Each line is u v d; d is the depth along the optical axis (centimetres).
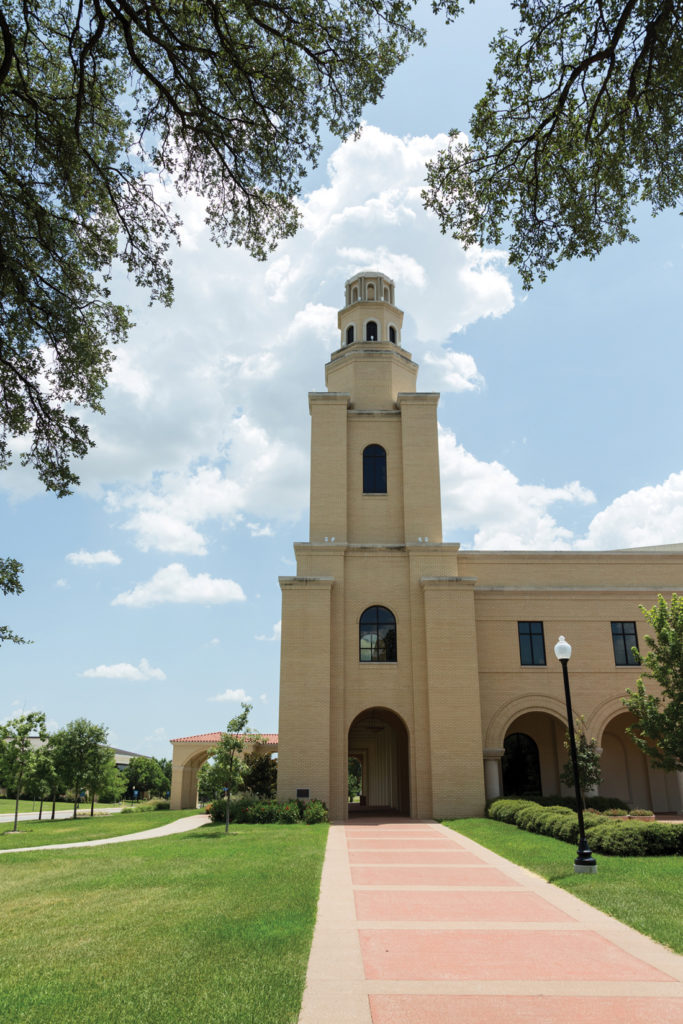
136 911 1005
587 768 2500
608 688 2812
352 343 3300
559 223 989
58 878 1359
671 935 868
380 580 2795
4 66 779
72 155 939
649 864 1327
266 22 882
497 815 2278
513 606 2892
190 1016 599
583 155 948
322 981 714
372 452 3055
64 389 1079
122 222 1002
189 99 907
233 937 844
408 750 2659
